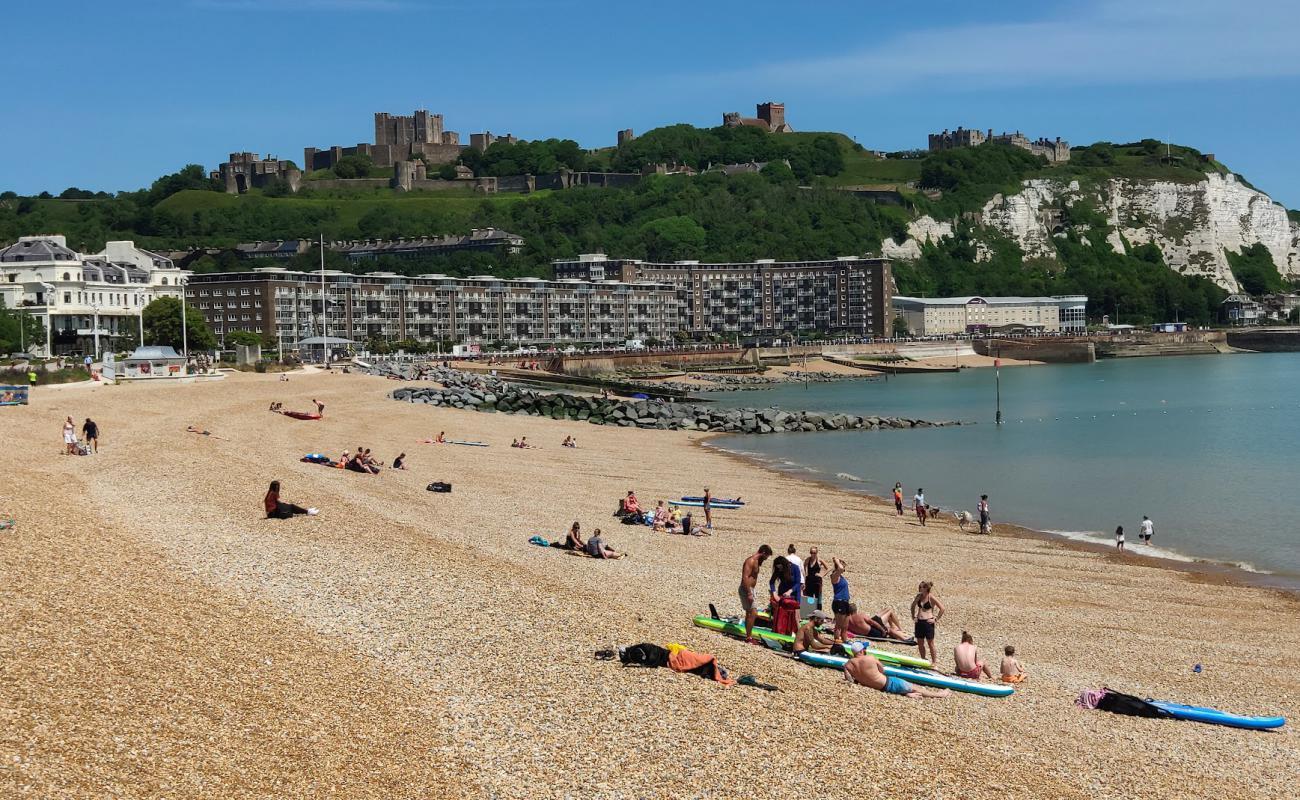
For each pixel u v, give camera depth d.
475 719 28.31
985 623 48.72
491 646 34.22
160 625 32.12
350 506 60.47
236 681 28.53
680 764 26.83
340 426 120.00
